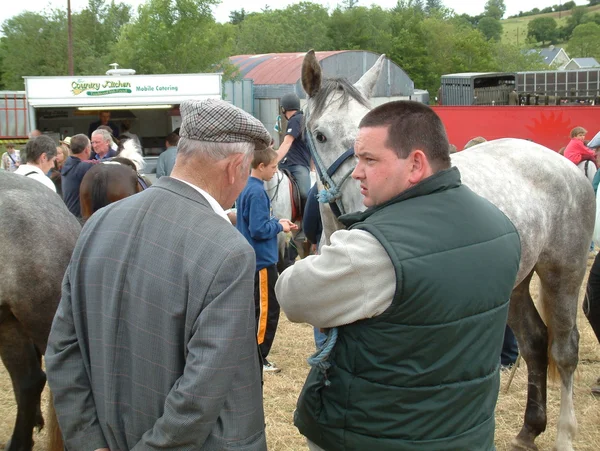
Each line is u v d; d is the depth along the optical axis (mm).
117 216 1895
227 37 29359
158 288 1775
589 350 5664
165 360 1781
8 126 20703
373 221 1814
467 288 1777
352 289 1763
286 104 7305
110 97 16891
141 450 1757
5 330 3303
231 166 1875
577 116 16234
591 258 9258
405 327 1754
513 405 4539
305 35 57781
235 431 1816
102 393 1871
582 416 4371
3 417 4434
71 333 1955
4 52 41781
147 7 29062
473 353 1830
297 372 5324
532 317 3855
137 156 6652
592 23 100500
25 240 3045
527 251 3408
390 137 1846
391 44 55125
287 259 8461
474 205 1903
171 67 28828
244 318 1742
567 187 3625
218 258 1743
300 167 7391
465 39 55531
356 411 1836
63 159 9078
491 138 17078
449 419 1823
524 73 20297
